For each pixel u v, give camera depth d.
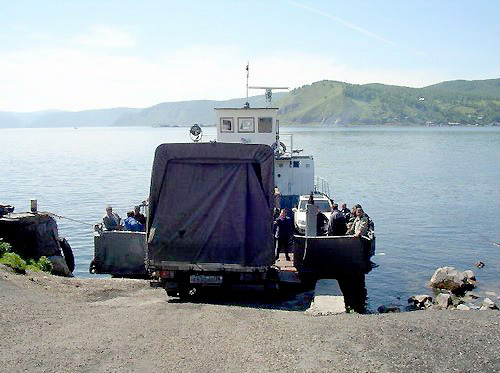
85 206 44.84
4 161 99.81
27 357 8.89
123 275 17.81
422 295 20.27
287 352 9.20
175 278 13.42
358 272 16.31
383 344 9.54
